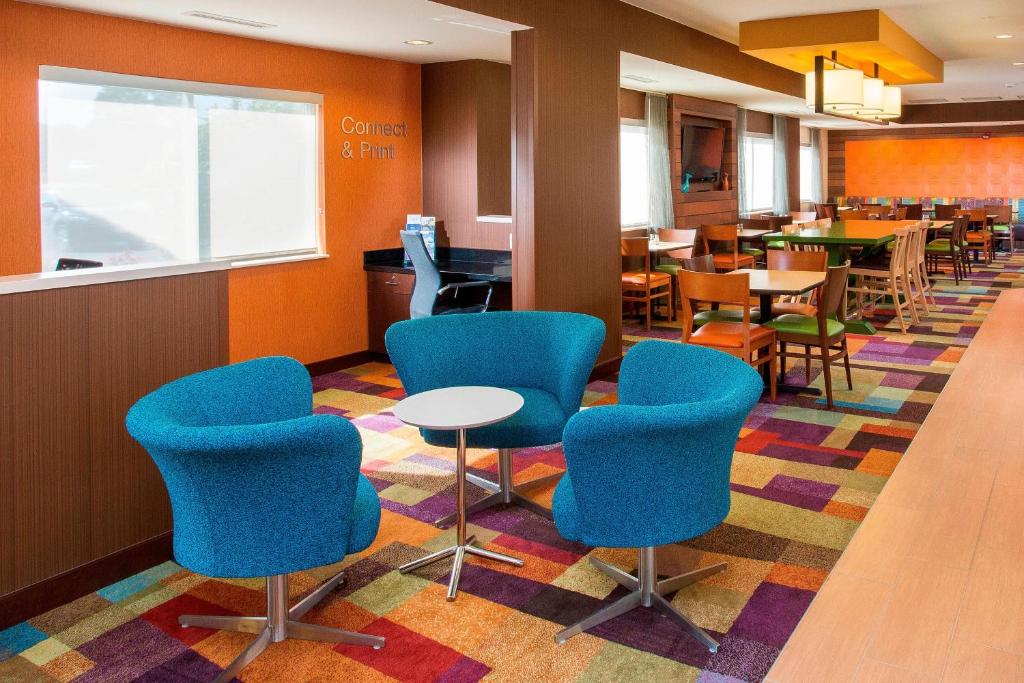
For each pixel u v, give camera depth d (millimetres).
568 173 6312
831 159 19016
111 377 3262
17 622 3010
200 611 3113
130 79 5418
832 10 7461
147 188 5707
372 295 7285
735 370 2988
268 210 6527
